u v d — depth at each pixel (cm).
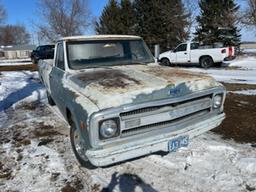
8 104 770
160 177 347
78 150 379
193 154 400
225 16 2734
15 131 538
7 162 405
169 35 3044
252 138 460
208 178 340
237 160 376
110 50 458
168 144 322
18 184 347
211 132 491
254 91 862
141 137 307
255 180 331
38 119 609
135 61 473
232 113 602
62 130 534
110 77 357
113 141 292
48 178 358
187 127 339
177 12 2939
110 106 287
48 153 429
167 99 311
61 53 454
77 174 365
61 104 419
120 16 3400
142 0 3156
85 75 381
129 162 385
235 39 2766
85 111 294
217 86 370
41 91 927
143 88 307
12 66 2270
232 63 1923
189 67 1803
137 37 499
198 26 2980
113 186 332
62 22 4722
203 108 356
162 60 1903
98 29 3803
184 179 340
